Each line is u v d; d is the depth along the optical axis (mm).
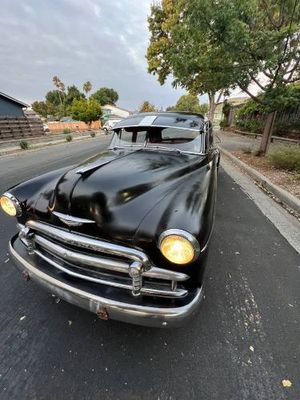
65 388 1485
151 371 1591
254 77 7180
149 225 1488
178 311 1457
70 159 9297
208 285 2357
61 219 1639
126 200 1633
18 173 6934
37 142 17312
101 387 1495
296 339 1820
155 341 1798
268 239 3211
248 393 1468
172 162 2486
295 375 1571
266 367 1617
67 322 1940
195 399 1436
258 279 2455
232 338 1822
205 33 5891
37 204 1837
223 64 6422
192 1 5629
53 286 1696
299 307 2117
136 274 1479
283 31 5445
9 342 1768
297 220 3816
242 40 5480
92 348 1736
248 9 5266
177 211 1526
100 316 1590
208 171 2479
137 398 1439
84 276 1639
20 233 1907
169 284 1549
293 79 6977
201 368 1611
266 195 4973
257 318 2000
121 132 3285
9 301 2139
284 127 12648
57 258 1787
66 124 38844
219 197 4777
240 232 3381
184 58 6801
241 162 7715
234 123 23078
